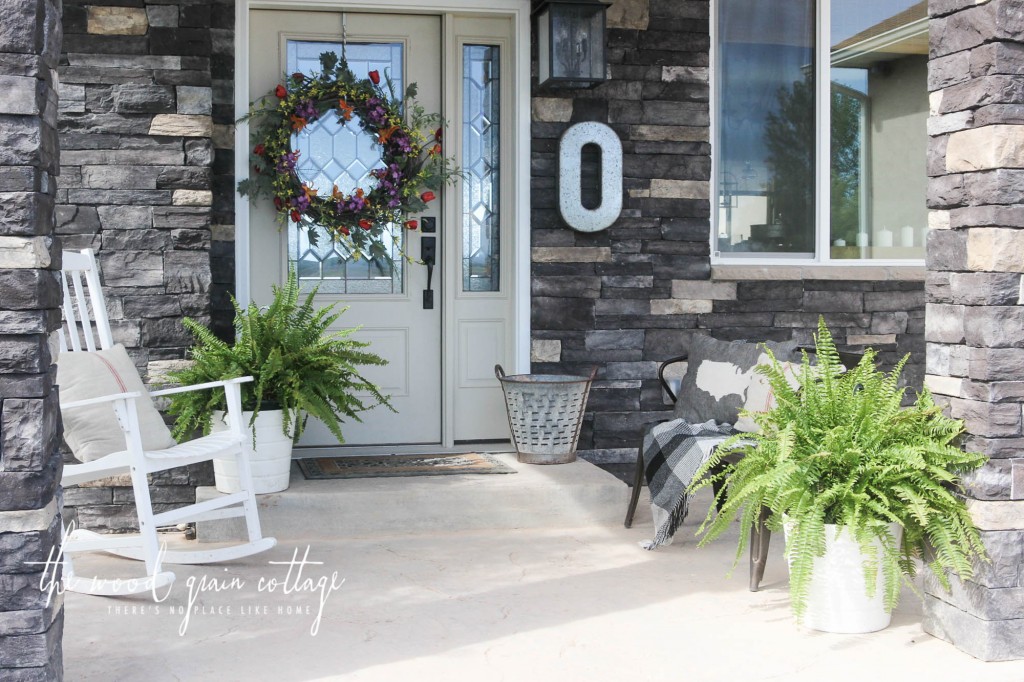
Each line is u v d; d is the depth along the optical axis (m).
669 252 4.98
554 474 4.52
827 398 3.15
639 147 4.94
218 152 4.61
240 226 4.65
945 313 2.97
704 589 3.53
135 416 3.42
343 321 4.97
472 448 5.04
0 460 2.31
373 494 4.22
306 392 4.13
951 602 2.98
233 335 4.63
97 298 3.98
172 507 4.36
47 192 2.37
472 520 4.31
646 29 4.92
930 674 2.76
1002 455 2.82
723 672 2.78
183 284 4.28
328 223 4.80
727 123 5.13
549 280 4.91
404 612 3.29
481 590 3.52
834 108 5.22
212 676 2.75
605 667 2.82
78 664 2.84
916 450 2.91
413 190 4.84
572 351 4.94
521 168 4.87
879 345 5.18
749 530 3.34
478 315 5.05
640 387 4.99
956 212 2.91
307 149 4.85
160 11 4.21
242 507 4.09
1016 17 2.75
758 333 5.07
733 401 4.04
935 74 2.97
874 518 2.96
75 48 4.17
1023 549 2.85
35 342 2.31
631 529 4.35
